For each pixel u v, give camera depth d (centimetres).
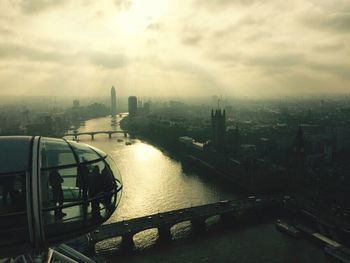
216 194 15075
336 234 10481
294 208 12588
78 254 1933
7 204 1303
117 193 1688
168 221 10762
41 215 1348
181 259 9069
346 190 14612
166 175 18375
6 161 1319
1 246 1324
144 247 9800
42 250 1434
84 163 1527
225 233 10769
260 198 13525
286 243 9938
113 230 10081
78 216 1490
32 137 1472
